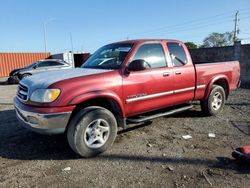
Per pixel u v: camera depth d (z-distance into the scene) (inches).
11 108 317.4
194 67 225.8
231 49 547.2
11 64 1026.1
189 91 223.8
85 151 157.6
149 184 127.9
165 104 206.4
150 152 167.5
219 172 138.2
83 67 202.5
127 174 138.6
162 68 200.7
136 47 189.3
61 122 151.6
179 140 188.7
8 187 128.1
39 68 650.2
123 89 174.6
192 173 137.9
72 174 139.9
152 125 226.2
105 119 165.5
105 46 218.7
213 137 193.3
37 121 151.7
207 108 245.4
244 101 325.7
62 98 150.4
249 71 510.0
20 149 176.9
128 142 186.4
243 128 213.8
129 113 183.0
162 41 208.8
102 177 135.9
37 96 152.6
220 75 250.4
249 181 128.8
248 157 143.2
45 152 171.2
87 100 161.6
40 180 134.2
